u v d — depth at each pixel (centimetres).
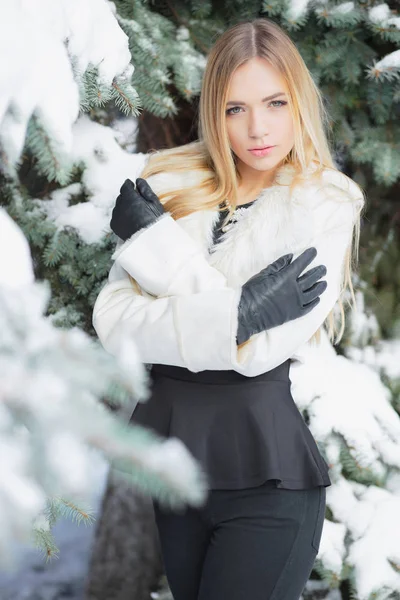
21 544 99
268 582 199
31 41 143
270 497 199
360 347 343
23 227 291
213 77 217
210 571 203
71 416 104
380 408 317
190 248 209
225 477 199
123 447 106
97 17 203
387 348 342
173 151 238
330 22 298
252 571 199
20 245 127
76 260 295
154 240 209
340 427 305
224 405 202
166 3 325
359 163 344
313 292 201
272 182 224
